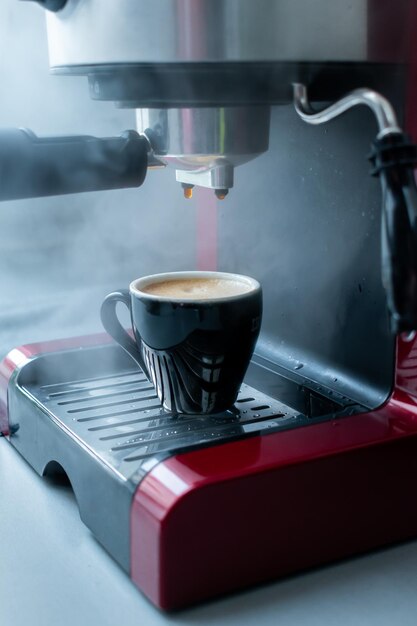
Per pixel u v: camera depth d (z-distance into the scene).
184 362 0.51
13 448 0.60
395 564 0.46
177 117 0.48
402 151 0.36
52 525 0.49
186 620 0.41
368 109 0.50
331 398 0.53
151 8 0.42
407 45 0.46
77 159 0.46
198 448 0.44
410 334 0.36
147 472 0.43
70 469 0.49
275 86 0.45
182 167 0.50
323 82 0.46
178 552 0.40
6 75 0.97
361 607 0.42
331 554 0.45
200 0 0.42
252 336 0.52
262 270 0.62
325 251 0.55
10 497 0.53
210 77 0.44
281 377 0.57
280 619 0.41
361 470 0.45
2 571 0.45
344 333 0.54
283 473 0.43
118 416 0.53
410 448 0.47
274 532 0.43
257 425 0.52
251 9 0.42
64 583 0.44
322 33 0.43
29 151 0.45
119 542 0.44
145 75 0.44
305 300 0.58
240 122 0.48
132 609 0.42
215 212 0.65
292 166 0.57
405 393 0.50
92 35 0.44
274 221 0.59
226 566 0.42
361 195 0.52
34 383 0.59
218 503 0.41
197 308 0.49
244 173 0.61
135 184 0.49
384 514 0.47
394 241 0.36
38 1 0.45
